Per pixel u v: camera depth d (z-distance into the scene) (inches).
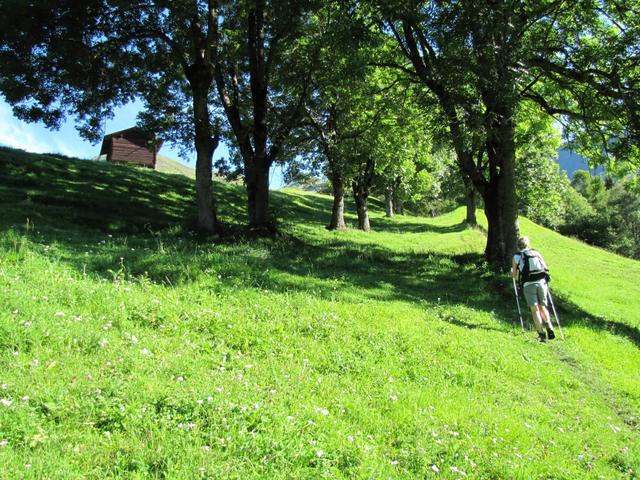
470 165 834.8
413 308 473.7
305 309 380.2
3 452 138.2
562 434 262.8
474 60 594.2
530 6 632.4
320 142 1029.2
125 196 901.8
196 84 734.5
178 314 313.4
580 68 647.8
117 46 723.4
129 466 146.3
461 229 1550.2
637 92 612.1
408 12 642.2
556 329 526.3
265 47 877.2
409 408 241.9
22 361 203.5
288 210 1443.2
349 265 686.5
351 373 281.4
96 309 289.9
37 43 639.8
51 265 355.9
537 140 959.0
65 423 163.3
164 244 582.9
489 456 207.8
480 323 481.1
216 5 730.8
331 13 780.0
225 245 641.6
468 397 280.5
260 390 219.3
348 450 178.9
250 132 874.8
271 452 164.9
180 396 189.8
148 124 841.5
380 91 890.1
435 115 700.7
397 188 1984.5
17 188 742.5
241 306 364.5
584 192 3870.6
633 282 1117.7
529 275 459.2
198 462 150.4
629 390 375.6
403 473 180.2
